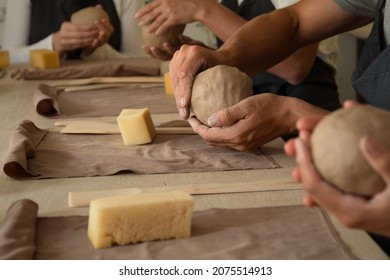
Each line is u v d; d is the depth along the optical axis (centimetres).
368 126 75
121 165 131
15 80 231
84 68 232
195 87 141
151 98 194
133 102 189
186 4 205
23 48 298
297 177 79
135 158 135
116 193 112
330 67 222
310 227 99
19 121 170
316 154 77
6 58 268
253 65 170
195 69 146
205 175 126
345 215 74
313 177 75
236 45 166
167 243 95
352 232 98
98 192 113
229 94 137
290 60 201
